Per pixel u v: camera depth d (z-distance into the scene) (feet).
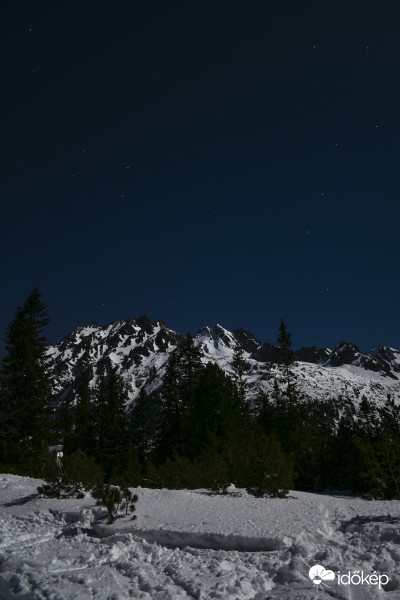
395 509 31.09
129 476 57.82
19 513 37.55
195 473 53.42
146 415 173.27
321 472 87.10
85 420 183.52
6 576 20.33
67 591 18.24
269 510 32.53
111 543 26.68
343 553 21.90
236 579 19.29
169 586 18.52
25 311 122.93
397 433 75.97
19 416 104.32
